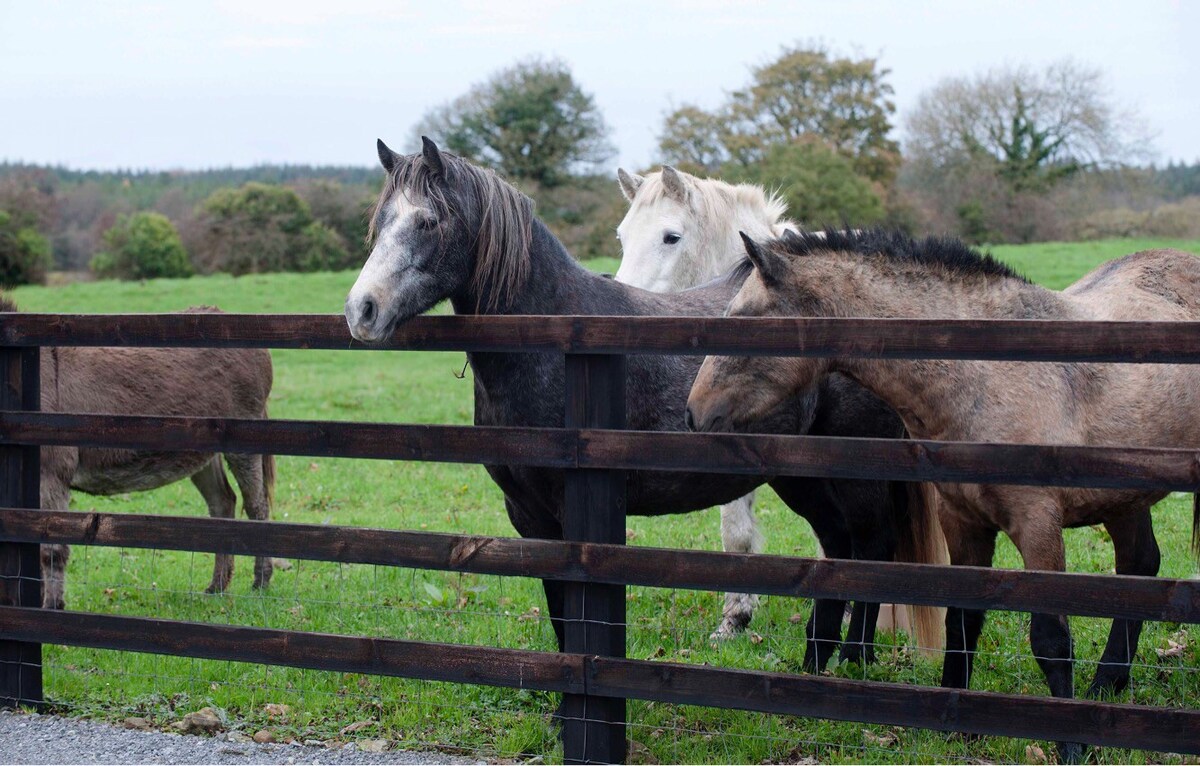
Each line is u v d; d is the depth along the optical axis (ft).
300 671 14.60
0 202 136.77
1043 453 9.15
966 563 12.39
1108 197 113.19
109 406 19.57
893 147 129.29
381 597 19.19
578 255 116.16
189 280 111.55
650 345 10.29
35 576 13.37
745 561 10.03
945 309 11.98
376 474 31.71
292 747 11.83
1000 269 12.26
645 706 13.05
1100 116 112.98
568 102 138.41
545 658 10.84
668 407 13.01
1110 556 20.12
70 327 12.45
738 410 11.64
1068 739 9.20
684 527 24.14
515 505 13.10
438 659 11.31
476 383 12.74
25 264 131.34
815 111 127.95
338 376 54.39
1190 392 12.59
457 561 11.06
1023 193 112.37
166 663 15.23
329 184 145.89
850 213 111.86
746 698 10.16
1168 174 114.21
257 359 22.56
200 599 19.65
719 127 127.44
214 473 22.39
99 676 14.56
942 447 9.42
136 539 12.39
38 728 12.49
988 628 16.17
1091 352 8.99
